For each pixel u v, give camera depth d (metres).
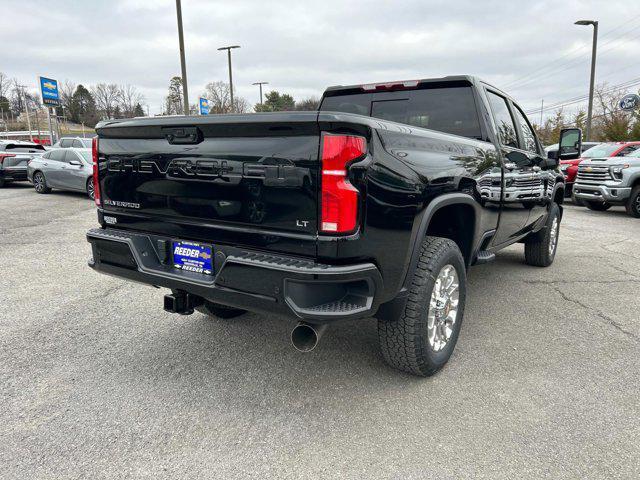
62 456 2.26
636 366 3.21
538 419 2.57
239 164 2.41
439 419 2.57
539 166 4.87
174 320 4.02
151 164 2.79
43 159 14.04
